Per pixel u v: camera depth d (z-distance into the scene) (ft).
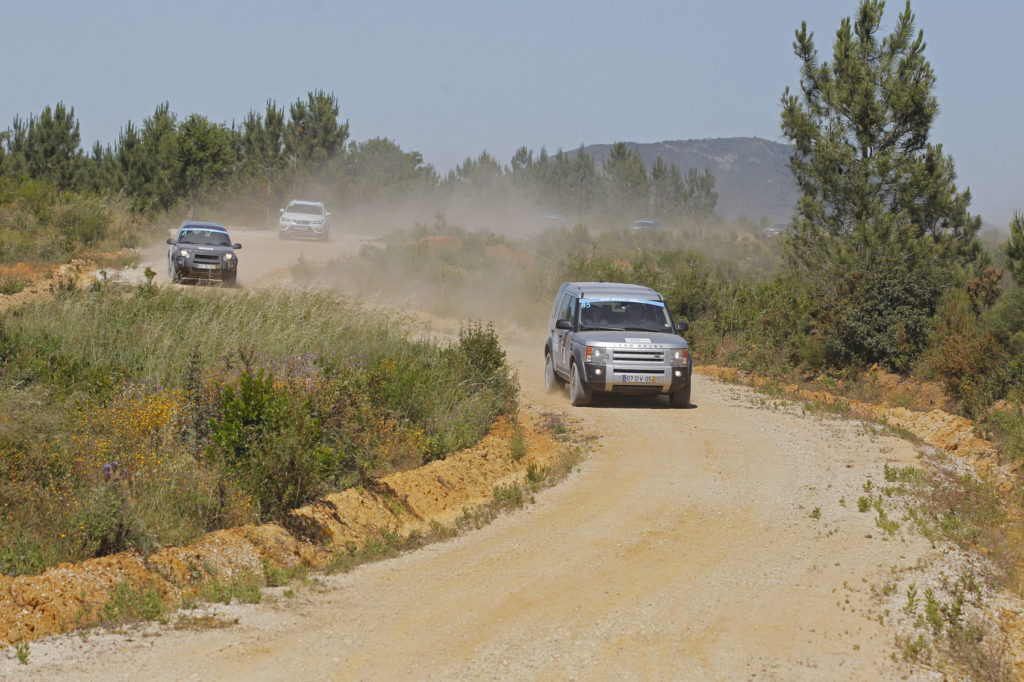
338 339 176.86
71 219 422.41
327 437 120.47
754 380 225.15
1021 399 167.02
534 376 227.40
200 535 93.66
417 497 116.98
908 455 146.92
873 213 240.12
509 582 89.56
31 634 71.36
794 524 110.93
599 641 74.90
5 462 96.68
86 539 85.87
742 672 69.67
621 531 107.34
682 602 84.58
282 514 101.19
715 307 290.97
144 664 66.59
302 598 83.41
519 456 142.92
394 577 90.89
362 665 68.80
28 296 265.75
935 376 197.77
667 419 173.99
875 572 93.91
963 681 70.33
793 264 260.62
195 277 313.32
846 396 203.62
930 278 230.68
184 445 111.45
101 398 123.13
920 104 240.12
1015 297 205.46
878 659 73.26
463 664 69.56
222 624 75.46
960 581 91.15
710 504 119.24
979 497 120.57
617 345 182.19
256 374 138.92
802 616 81.97
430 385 154.10
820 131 251.19
